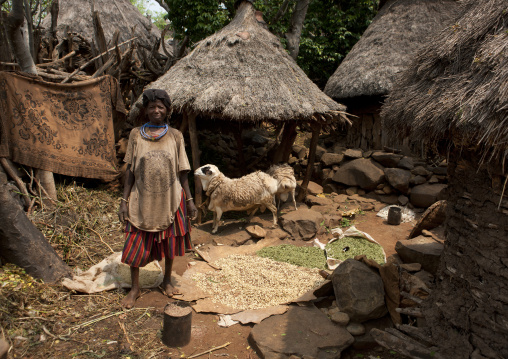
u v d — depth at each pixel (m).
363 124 7.82
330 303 3.25
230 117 5.00
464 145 2.17
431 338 2.46
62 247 3.99
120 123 6.42
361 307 2.86
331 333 2.76
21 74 4.60
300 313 3.02
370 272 3.03
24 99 4.63
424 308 2.61
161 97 2.86
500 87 1.78
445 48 2.36
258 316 2.97
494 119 1.77
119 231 4.69
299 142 8.76
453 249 2.45
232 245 4.55
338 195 6.48
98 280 3.32
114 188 5.95
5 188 3.05
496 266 2.09
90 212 4.95
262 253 4.25
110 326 2.82
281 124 7.40
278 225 5.09
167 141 2.96
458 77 2.18
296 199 6.33
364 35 8.20
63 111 5.02
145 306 3.10
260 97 5.02
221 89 5.00
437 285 2.60
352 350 2.78
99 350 2.55
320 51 9.60
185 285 3.45
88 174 5.28
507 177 1.89
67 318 2.86
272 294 3.30
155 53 8.03
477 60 2.03
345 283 3.00
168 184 2.94
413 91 2.53
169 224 2.98
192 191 6.45
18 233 3.07
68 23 9.88
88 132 5.29
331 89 7.85
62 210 4.62
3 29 4.57
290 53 9.06
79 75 5.97
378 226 5.28
